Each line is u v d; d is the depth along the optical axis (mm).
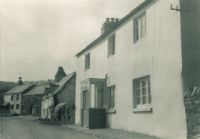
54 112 34750
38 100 66188
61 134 13453
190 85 10148
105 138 11383
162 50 11445
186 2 10570
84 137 11914
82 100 20359
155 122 11641
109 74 16984
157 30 11875
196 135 9227
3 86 89500
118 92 15516
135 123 13367
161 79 11398
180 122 10047
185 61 10227
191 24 10477
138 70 13367
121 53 15391
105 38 17969
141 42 13203
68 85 40219
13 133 14094
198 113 9266
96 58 19359
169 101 10758
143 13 13406
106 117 16891
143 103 13211
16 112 74312
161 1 11641
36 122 28719
